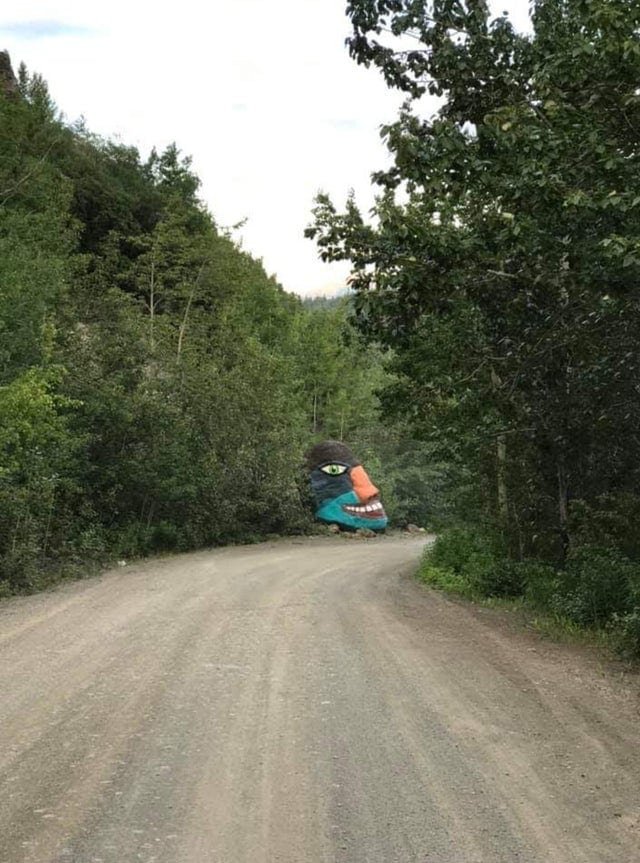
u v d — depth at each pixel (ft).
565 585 44.24
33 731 19.31
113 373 78.69
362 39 34.81
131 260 150.20
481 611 43.32
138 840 13.32
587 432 44.21
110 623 34.81
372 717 20.86
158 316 124.57
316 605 41.65
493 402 46.98
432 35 34.19
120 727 19.66
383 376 183.93
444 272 32.91
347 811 14.67
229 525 101.91
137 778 16.22
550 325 35.76
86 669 25.88
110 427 75.20
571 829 14.01
